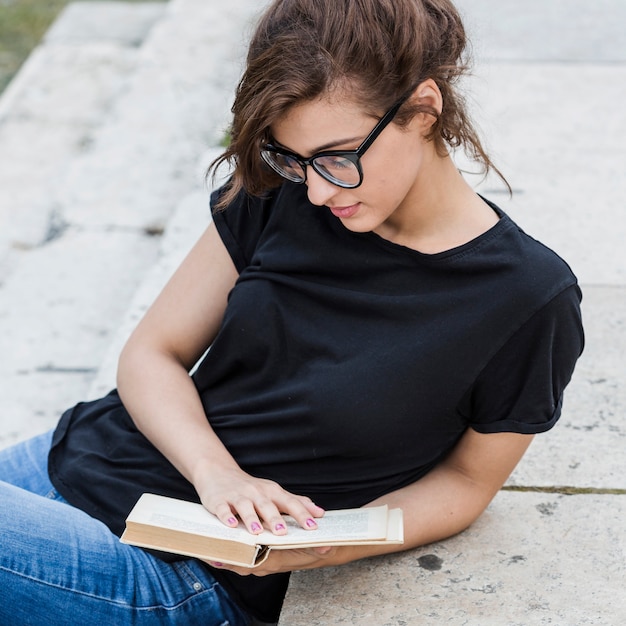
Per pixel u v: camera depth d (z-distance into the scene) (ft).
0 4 34.04
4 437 14.39
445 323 7.34
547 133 17.97
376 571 8.50
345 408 7.53
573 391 11.34
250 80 6.75
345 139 6.68
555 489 9.66
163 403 8.29
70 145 24.27
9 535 7.54
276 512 7.26
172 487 8.19
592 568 8.52
